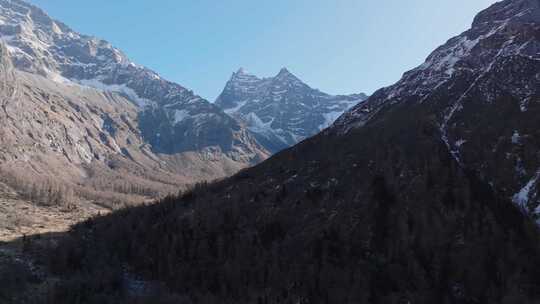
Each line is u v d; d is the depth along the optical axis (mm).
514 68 170500
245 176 183125
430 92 191875
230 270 115812
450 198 114625
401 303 94312
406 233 108875
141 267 131125
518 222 103625
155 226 152125
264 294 107062
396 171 134125
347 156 159000
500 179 119812
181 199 175125
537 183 112125
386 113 194125
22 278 113438
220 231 135750
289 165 174875
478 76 181250
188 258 127375
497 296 88562
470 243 100625
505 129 137125
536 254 94750
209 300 107938
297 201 139750
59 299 105688
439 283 95688
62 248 134500
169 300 107062
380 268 104062
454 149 139125
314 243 117875
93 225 172750
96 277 118250
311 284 105438
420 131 153500
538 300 84938
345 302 97812
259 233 130250
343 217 123750
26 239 150875
